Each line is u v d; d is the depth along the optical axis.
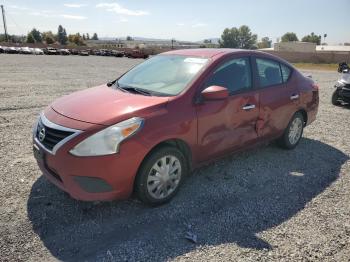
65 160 3.24
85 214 3.53
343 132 7.21
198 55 4.52
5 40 85.44
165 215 3.59
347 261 2.97
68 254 2.92
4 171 4.48
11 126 6.66
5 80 14.13
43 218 3.42
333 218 3.67
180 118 3.70
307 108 5.86
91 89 4.51
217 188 4.25
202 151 4.06
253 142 4.86
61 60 35.59
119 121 3.31
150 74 4.53
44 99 9.70
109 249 3.01
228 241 3.19
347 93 10.09
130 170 3.37
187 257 2.94
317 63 51.22
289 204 3.94
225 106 4.21
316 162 5.33
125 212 3.61
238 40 127.06
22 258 2.84
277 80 5.25
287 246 3.14
